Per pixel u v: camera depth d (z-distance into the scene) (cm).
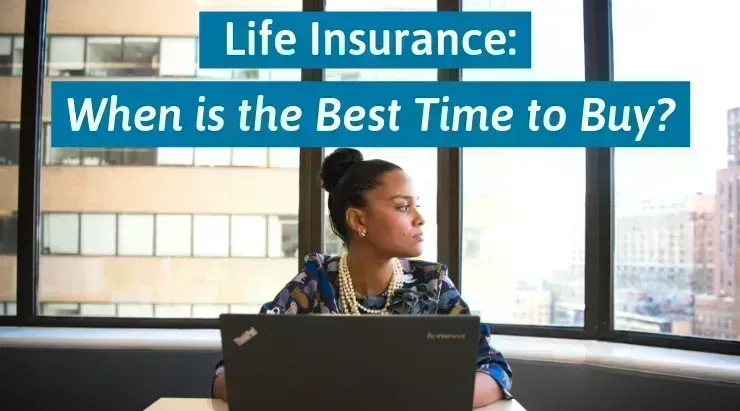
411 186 154
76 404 278
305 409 102
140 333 294
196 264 316
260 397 102
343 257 163
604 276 276
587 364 245
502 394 148
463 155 300
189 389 275
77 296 317
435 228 300
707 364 221
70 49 320
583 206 283
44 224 318
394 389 101
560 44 290
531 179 291
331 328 100
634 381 234
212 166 316
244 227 314
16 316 312
